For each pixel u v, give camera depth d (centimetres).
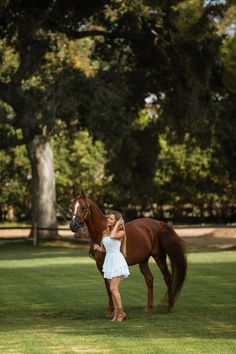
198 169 5269
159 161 4512
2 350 1107
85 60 4700
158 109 4128
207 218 5581
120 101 3612
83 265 2703
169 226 1578
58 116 3484
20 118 3628
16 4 3444
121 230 1435
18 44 3734
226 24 3722
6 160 5225
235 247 3747
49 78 3816
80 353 1073
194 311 1527
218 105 3709
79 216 1489
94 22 3934
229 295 1780
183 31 2694
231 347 1098
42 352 1085
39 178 4359
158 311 1534
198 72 3722
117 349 1095
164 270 1560
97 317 1474
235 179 3988
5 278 2269
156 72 3966
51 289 1967
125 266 1432
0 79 3709
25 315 1521
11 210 5750
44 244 4166
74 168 5438
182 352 1059
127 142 3891
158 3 2705
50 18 3641
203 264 2631
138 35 3838
